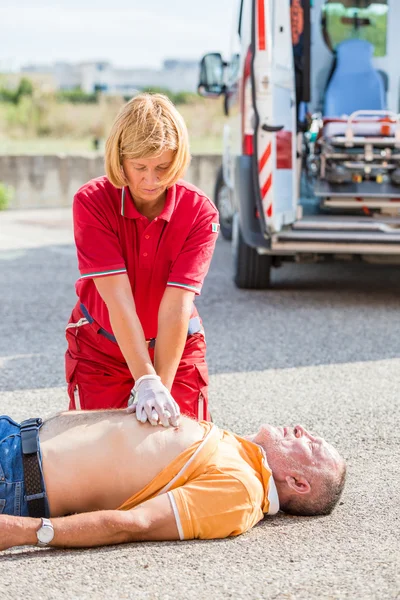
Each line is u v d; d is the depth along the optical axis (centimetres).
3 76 3416
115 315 321
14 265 1002
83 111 3048
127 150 302
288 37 743
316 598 259
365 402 502
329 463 320
